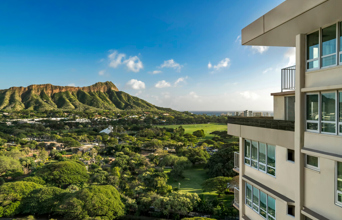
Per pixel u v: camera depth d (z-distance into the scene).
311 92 8.35
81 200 35.53
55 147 111.06
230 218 35.84
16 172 59.16
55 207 37.41
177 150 89.56
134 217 37.34
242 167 12.90
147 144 105.62
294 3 7.60
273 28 8.73
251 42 10.72
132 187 47.88
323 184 7.86
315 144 8.12
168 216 37.12
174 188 49.78
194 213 37.94
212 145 113.50
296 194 8.91
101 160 81.50
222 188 44.06
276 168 10.30
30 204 37.69
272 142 10.14
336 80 7.33
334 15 7.11
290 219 9.23
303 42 8.78
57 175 50.31
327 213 7.71
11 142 121.56
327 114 7.73
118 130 174.50
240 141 13.06
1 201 36.69
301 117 8.66
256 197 11.75
